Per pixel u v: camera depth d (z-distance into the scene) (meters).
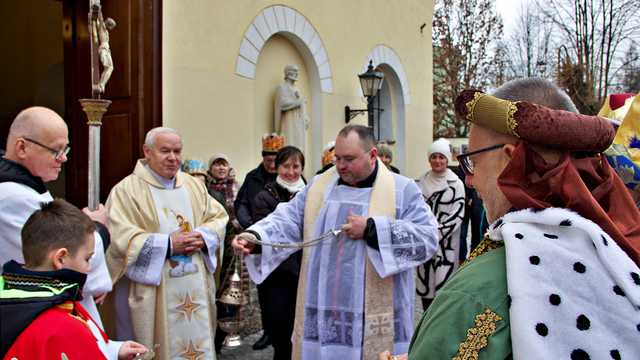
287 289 3.94
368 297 2.88
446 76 21.72
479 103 1.22
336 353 2.91
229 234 4.80
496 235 1.16
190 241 3.51
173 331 3.45
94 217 3.03
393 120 11.12
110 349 2.27
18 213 2.46
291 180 4.42
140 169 3.60
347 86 9.09
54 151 2.61
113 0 5.12
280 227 3.11
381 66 10.57
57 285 1.85
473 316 1.07
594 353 0.97
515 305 1.02
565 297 1.01
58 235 1.95
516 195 1.14
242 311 4.86
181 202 3.64
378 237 2.84
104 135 5.24
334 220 3.00
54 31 7.61
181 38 5.90
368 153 3.00
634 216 1.19
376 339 2.89
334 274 2.93
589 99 16.92
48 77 7.72
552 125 1.10
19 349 1.69
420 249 2.90
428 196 5.27
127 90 5.07
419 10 11.84
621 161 1.71
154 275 3.36
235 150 6.65
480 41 22.00
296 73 7.59
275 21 7.34
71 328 1.77
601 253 1.04
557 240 1.08
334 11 8.73
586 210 1.11
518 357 0.99
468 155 1.28
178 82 5.87
